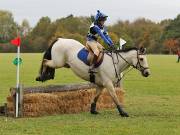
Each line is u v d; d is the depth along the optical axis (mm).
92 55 14852
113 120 13734
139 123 13109
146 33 138875
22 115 14055
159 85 28906
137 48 15211
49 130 11664
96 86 15906
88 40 15039
